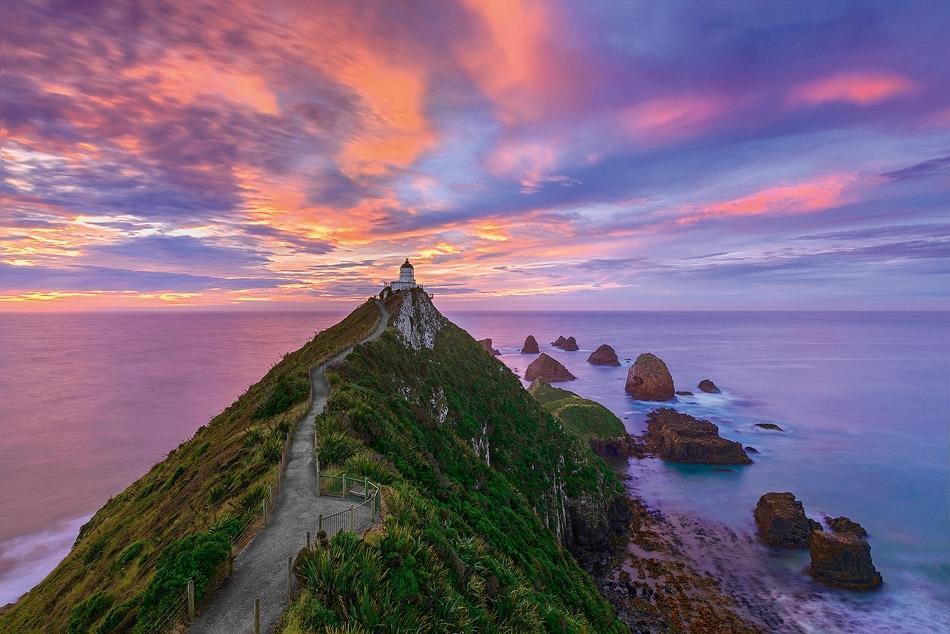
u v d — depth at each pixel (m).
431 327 73.31
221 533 14.29
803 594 45.78
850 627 41.31
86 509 83.44
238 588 13.00
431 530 16.20
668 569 49.72
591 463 66.12
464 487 30.77
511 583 17.34
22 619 21.20
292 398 32.75
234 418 38.12
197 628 11.59
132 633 11.48
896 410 124.38
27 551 69.44
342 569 12.20
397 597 12.16
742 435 101.44
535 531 34.03
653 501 67.75
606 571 49.25
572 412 98.00
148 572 15.04
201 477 24.02
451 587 13.84
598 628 27.77
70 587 21.12
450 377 57.88
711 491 71.38
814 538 50.44
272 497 18.22
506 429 56.59
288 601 12.22
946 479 76.62
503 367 76.75
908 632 40.94
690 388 152.88
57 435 123.19
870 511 65.31
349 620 11.07
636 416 117.81
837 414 120.06
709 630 40.25
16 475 98.06
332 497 18.72
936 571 50.75
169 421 135.88
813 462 84.38
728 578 48.22
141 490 32.03
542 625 16.67
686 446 84.94
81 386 182.88
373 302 81.94
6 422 134.50
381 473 21.19
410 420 35.53
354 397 31.67
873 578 47.34
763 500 61.16
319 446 22.98
